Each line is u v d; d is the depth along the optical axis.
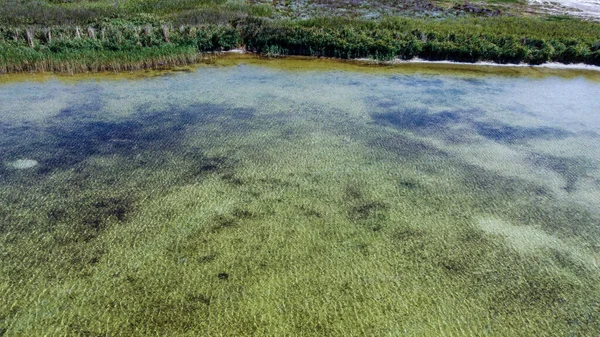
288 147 14.03
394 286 8.74
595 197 11.90
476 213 11.04
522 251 9.80
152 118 16.00
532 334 7.86
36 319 7.75
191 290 8.47
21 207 10.64
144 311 8.00
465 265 9.35
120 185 11.70
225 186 11.80
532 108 18.19
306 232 10.13
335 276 8.93
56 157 13.02
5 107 16.50
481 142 14.89
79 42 22.06
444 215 10.91
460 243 9.97
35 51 21.14
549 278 9.09
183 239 9.77
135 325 7.73
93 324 7.71
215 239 9.80
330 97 18.69
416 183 12.26
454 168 13.12
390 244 9.87
